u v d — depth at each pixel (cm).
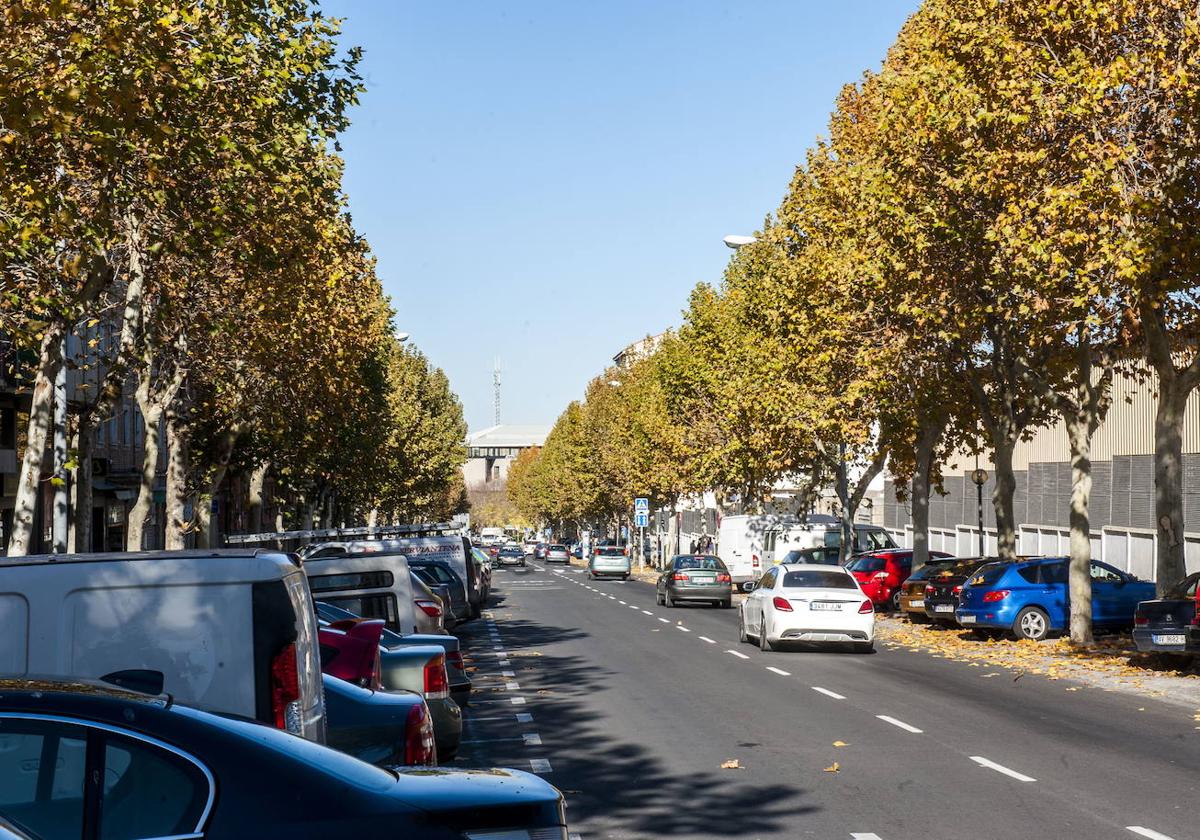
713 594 4288
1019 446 5122
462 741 1420
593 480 10031
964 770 1212
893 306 2831
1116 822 980
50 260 1923
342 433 5081
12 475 4075
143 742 431
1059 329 2394
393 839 436
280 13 1884
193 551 675
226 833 423
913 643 2788
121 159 1639
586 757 1307
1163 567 2344
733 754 1315
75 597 643
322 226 2444
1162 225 1995
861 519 7656
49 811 421
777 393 4141
